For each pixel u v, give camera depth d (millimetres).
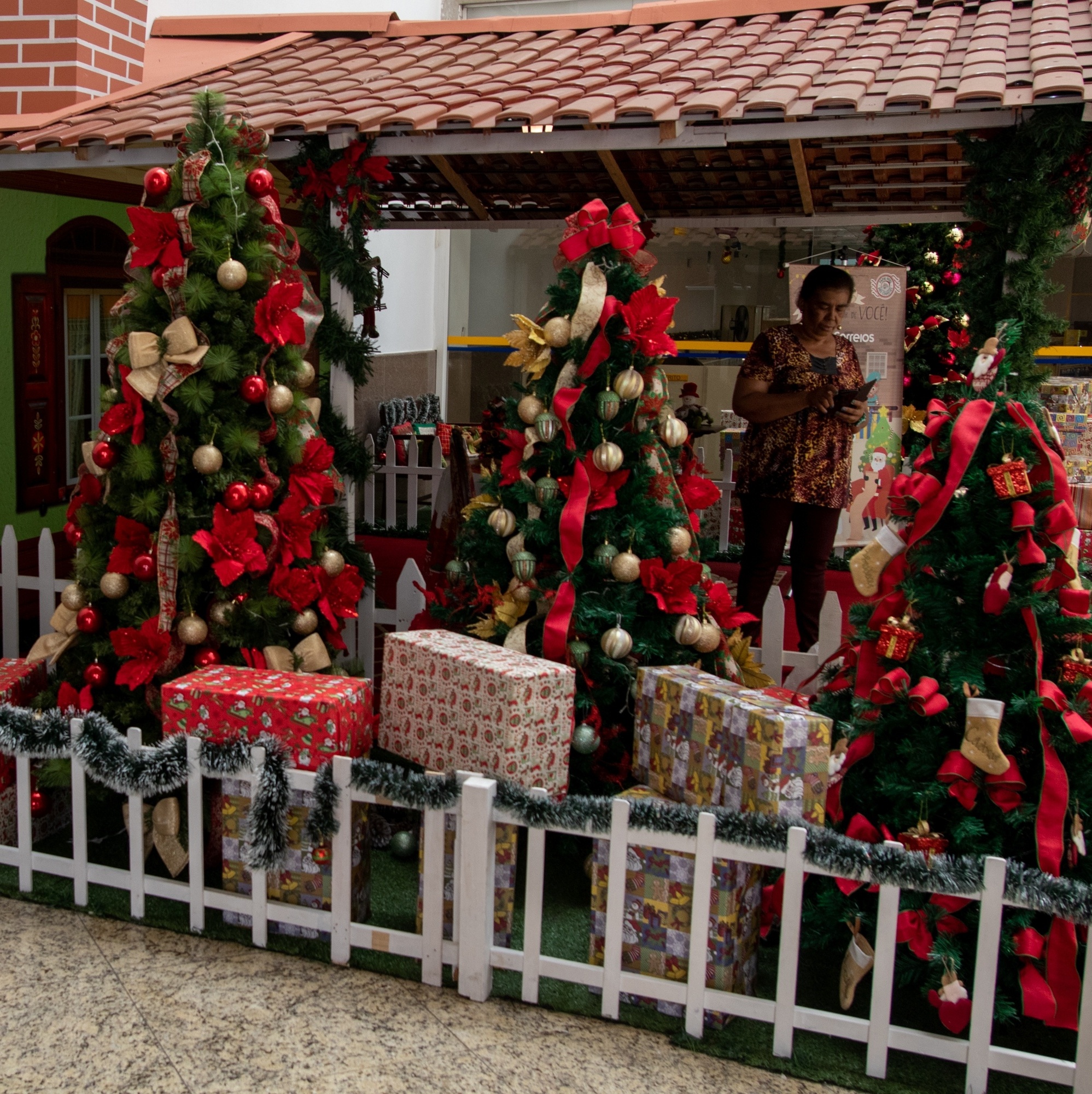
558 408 3766
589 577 3885
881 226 8914
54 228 6383
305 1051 2812
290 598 3994
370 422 11172
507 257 13359
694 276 12594
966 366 3824
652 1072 2785
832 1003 3127
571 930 3428
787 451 5391
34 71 5484
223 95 3879
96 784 3752
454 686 3357
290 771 3150
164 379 3693
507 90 4531
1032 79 3686
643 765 3506
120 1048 2797
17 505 6203
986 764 2873
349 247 4723
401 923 3381
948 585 3074
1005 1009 2805
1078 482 7527
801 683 4750
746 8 5391
